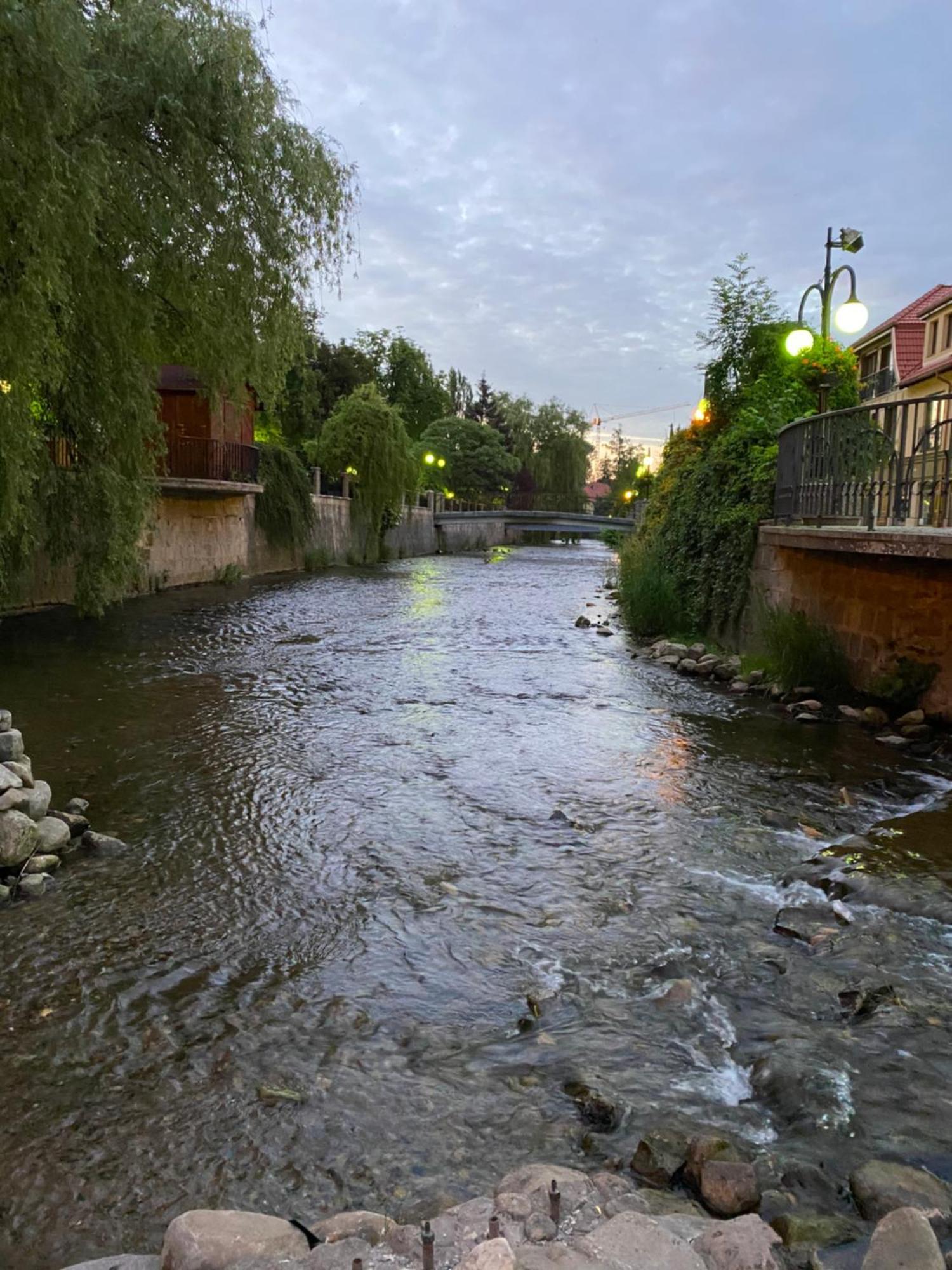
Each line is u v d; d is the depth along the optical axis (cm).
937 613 865
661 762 749
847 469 869
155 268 1186
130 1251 235
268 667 1181
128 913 445
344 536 3656
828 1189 249
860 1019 349
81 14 988
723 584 1348
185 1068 317
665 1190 251
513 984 381
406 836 563
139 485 1320
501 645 1433
